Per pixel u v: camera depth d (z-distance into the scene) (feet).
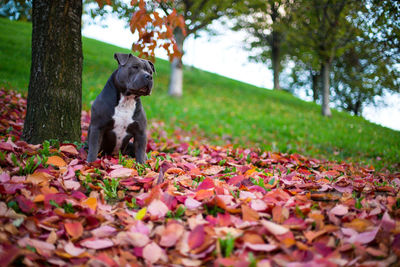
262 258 5.52
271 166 13.87
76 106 12.82
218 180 9.36
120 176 9.18
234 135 29.91
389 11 19.98
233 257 5.38
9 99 20.18
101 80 33.04
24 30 45.57
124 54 11.26
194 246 5.81
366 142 29.40
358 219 6.68
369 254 5.86
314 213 7.09
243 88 63.31
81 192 8.04
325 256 5.76
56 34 12.01
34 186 7.55
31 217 6.46
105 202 7.72
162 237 6.12
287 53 64.44
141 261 5.81
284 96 64.69
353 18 27.96
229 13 39.55
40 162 9.06
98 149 11.48
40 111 12.10
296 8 36.32
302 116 44.80
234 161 13.83
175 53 11.83
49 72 12.07
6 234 5.97
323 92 47.75
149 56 12.48
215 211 7.43
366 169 15.25
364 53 27.76
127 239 6.22
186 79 61.21
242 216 7.04
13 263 5.36
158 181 8.72
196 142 21.85
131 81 10.77
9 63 29.09
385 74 25.07
